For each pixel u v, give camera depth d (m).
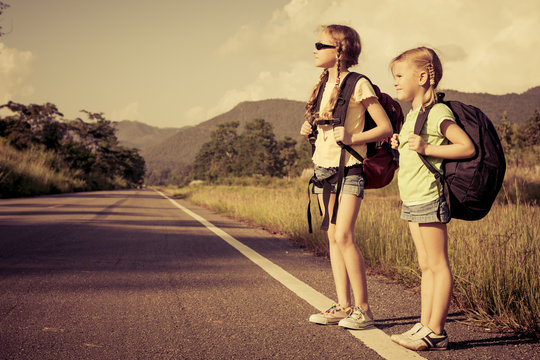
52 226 7.76
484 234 4.07
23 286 3.55
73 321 2.71
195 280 3.91
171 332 2.54
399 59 2.42
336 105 2.65
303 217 7.55
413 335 2.36
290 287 3.69
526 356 2.23
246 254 5.38
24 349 2.24
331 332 2.58
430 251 2.34
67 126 80.88
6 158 24.39
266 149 139.38
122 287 3.61
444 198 2.24
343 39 2.71
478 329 2.66
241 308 3.05
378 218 6.01
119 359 2.13
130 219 9.80
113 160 90.62
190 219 10.45
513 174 14.04
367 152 2.68
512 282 3.00
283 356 2.19
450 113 2.23
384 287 3.81
